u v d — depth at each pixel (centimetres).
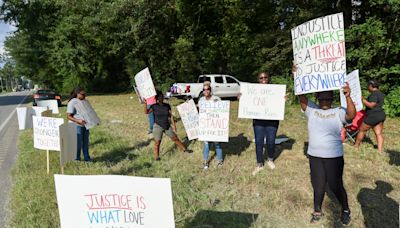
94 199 242
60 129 538
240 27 2612
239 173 588
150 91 845
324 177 387
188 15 2544
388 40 1238
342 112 371
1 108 2286
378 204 448
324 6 1499
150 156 716
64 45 3067
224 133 607
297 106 1473
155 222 239
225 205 458
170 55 2659
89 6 1947
